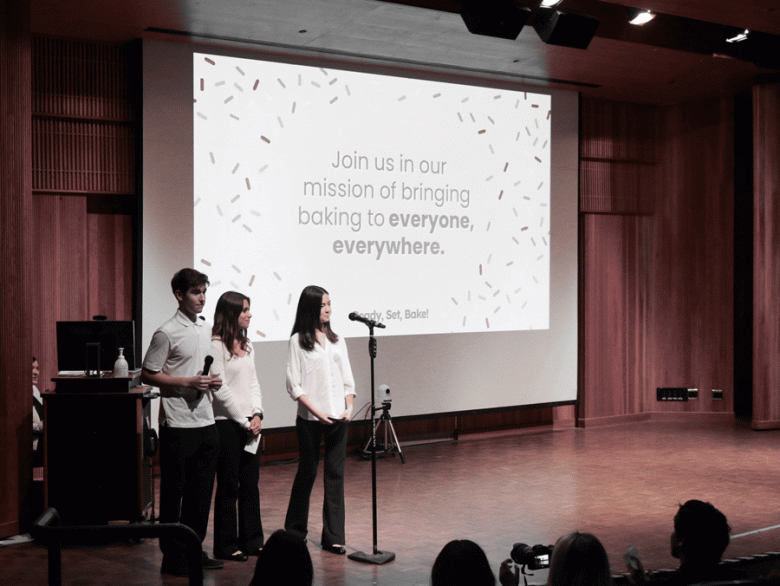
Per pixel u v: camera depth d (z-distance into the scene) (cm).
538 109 782
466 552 180
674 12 622
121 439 429
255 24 580
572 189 803
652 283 874
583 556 190
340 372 424
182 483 376
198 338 381
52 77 592
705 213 859
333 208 676
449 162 732
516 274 770
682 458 668
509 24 558
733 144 852
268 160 649
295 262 659
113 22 567
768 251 809
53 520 227
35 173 589
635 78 758
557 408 820
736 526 463
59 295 600
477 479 593
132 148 618
